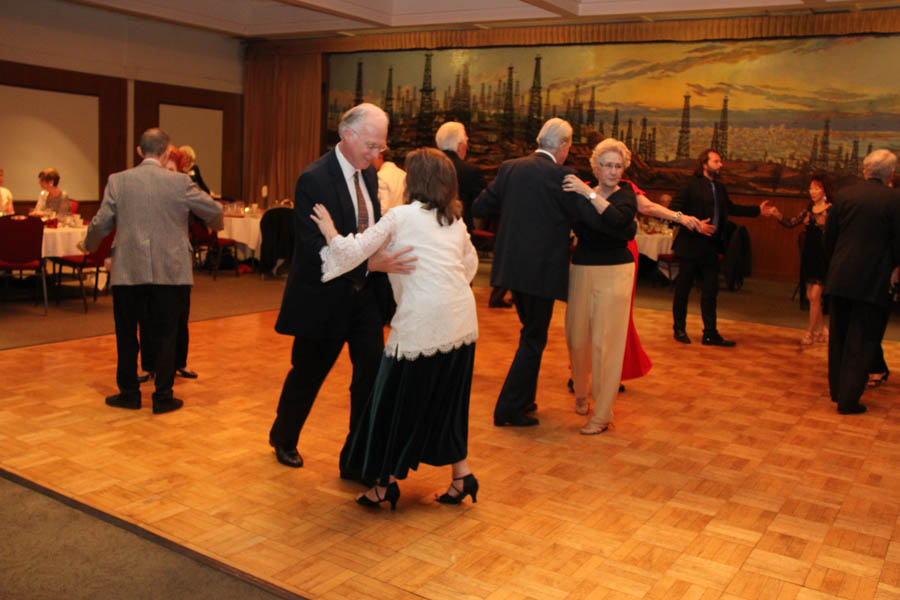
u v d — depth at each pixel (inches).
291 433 141.0
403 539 115.6
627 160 158.7
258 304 311.9
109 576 101.6
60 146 449.7
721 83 416.5
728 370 229.9
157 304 167.3
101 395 181.3
